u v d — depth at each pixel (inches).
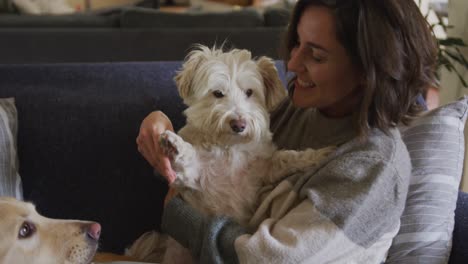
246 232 45.8
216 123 51.3
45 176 68.2
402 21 42.3
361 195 40.9
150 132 50.3
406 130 56.3
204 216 47.1
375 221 41.4
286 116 58.1
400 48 42.2
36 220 51.0
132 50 121.3
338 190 41.8
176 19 123.4
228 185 52.5
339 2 43.6
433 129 55.4
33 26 124.5
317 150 49.1
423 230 53.2
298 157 49.4
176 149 48.5
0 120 63.8
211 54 56.6
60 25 125.3
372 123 44.4
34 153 67.7
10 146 64.3
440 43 89.9
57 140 68.1
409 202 53.9
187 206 49.1
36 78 70.5
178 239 49.1
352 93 48.1
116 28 123.8
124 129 69.1
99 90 70.2
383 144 43.0
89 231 52.5
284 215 45.8
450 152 55.2
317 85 47.0
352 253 41.7
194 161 51.4
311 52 46.8
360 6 42.6
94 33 120.3
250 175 53.2
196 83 54.8
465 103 57.8
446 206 54.1
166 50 121.5
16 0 202.4
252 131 51.8
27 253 48.2
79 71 71.8
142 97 70.2
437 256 53.7
